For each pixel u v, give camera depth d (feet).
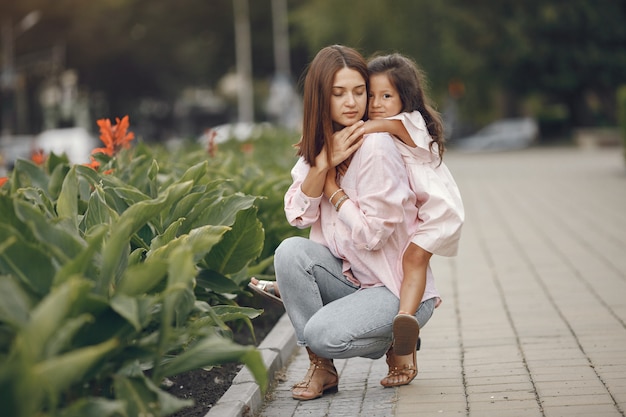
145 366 13.88
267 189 22.56
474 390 15.78
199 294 17.26
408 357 16.25
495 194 61.21
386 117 15.08
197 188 17.47
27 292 11.46
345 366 18.28
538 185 67.26
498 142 135.74
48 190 18.56
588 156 104.83
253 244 17.35
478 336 19.86
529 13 131.23
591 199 53.72
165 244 14.87
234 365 18.44
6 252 11.32
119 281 12.84
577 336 19.31
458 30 129.70
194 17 176.86
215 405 14.89
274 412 15.39
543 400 14.97
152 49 174.81
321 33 130.82
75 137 103.45
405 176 14.87
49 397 9.31
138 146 24.26
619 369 16.56
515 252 32.91
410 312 14.43
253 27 180.75
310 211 15.25
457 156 122.72
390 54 15.72
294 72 186.80
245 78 163.22
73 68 174.91
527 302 23.36
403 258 14.89
